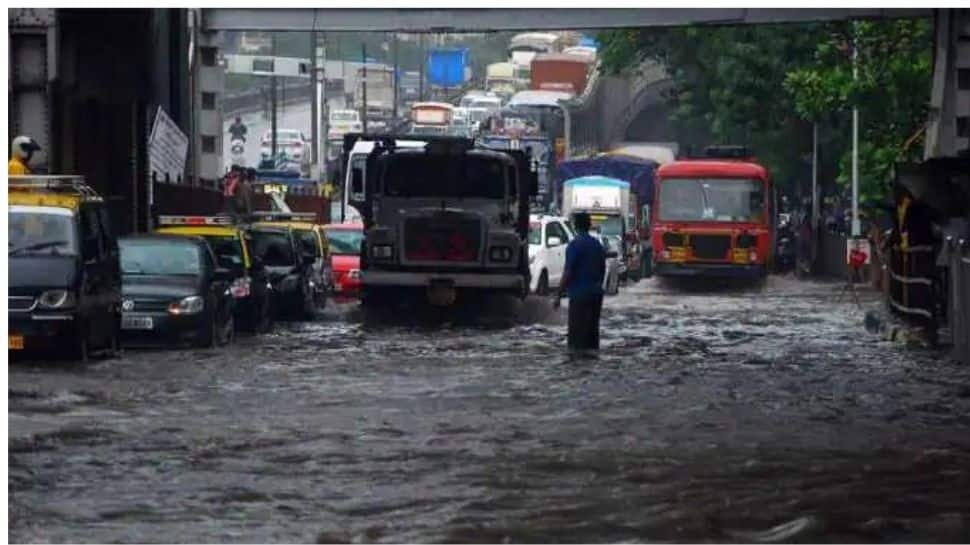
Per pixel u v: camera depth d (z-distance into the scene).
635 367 44.47
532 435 30.91
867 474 26.98
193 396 36.31
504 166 61.91
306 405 35.09
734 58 101.19
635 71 138.25
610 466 27.47
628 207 113.00
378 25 70.81
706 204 92.69
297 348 49.47
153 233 52.31
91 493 24.81
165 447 29.14
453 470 26.98
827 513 23.70
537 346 50.97
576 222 49.50
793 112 101.50
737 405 35.97
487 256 60.12
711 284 95.94
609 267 84.62
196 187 82.19
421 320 61.28
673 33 111.69
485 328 58.75
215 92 88.81
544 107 154.38
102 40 66.62
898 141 81.69
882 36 79.88
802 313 70.69
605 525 22.73
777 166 112.12
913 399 37.41
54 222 42.22
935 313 52.47
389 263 60.19
